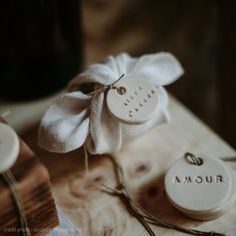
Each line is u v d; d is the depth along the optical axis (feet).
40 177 0.73
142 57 0.94
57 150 0.86
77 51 1.17
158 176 0.95
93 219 0.89
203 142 1.01
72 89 0.96
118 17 1.61
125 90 0.87
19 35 1.08
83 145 0.92
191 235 0.85
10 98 1.15
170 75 0.98
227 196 0.83
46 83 1.14
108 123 0.86
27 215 0.76
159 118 0.92
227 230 0.85
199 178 0.86
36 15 1.05
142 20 1.65
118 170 0.97
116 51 1.65
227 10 1.51
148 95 0.86
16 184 0.72
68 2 1.07
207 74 1.80
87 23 1.57
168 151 1.00
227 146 1.00
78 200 0.92
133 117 0.83
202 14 1.69
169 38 1.72
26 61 1.12
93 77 0.89
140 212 0.89
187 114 1.08
